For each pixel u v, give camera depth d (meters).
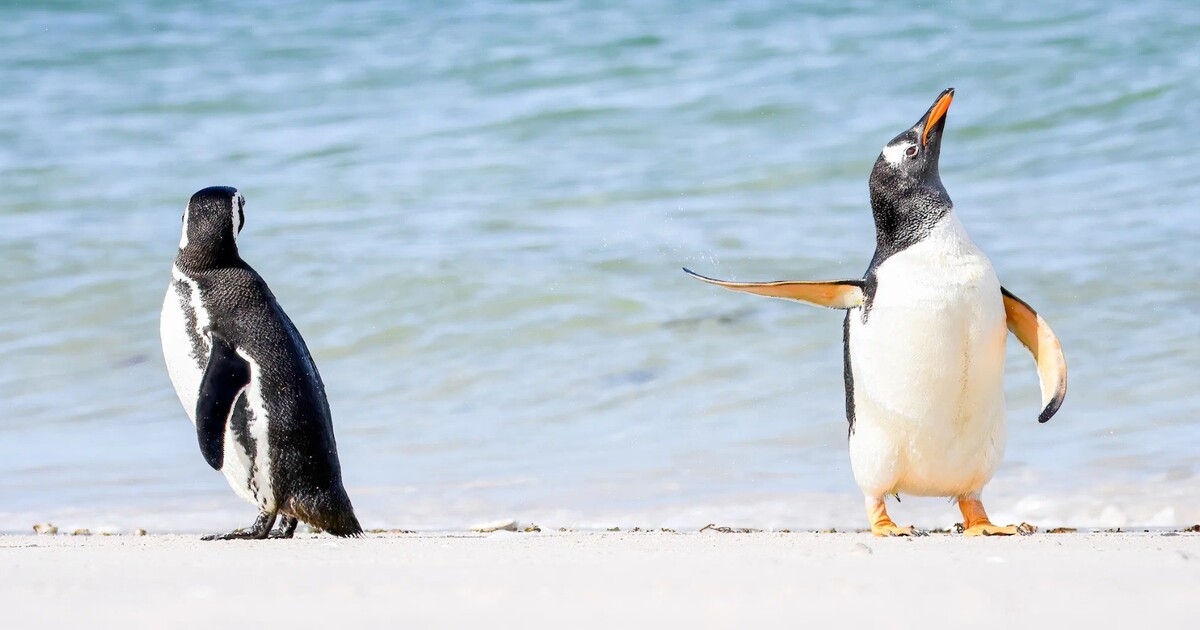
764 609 5.91
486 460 14.27
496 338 18.38
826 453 14.12
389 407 16.23
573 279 20.39
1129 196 23.42
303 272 21.11
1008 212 23.20
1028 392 15.60
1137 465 13.16
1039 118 28.61
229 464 10.34
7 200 26.41
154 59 37.47
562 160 27.91
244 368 10.20
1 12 41.69
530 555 8.08
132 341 18.94
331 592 6.39
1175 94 28.91
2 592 6.48
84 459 14.55
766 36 36.09
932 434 10.43
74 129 31.94
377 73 35.31
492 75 34.38
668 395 16.12
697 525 11.96
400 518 12.36
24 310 20.12
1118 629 5.52
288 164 28.58
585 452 14.43
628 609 5.93
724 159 27.27
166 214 25.30
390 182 26.83
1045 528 11.41
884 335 10.38
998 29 34.72
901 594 6.24
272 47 38.16
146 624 5.69
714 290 19.78
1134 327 17.45
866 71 32.47
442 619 5.74
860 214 23.56
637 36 36.59
